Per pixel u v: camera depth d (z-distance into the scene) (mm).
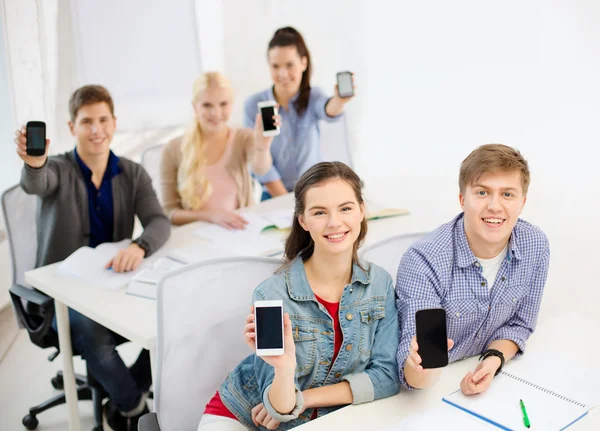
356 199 1503
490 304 1588
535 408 1351
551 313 2551
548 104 2783
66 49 3738
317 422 1352
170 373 1558
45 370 2955
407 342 1487
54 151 3643
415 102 3535
